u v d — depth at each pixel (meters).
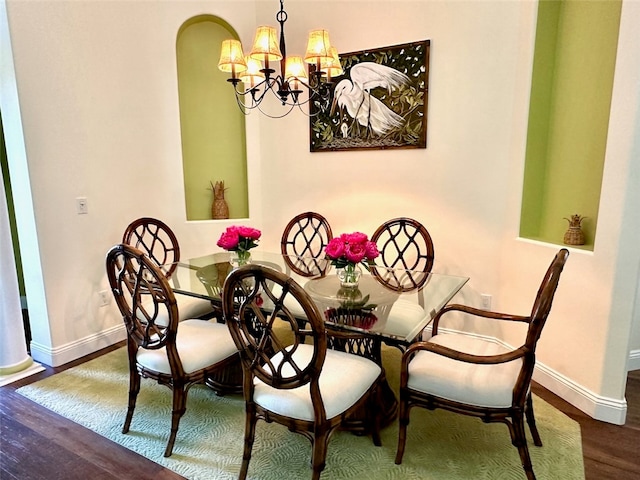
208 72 3.66
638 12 1.86
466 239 2.96
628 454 1.88
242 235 2.49
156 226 3.26
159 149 3.35
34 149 2.55
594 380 2.17
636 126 1.92
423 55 2.90
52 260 2.71
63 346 2.81
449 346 1.95
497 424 2.13
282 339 3.09
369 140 3.21
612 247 2.05
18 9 2.41
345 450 1.93
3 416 2.22
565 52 2.52
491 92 2.73
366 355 2.24
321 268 2.72
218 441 2.01
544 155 2.69
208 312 2.69
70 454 1.92
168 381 1.89
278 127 3.63
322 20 3.28
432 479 1.75
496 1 2.63
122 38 3.01
